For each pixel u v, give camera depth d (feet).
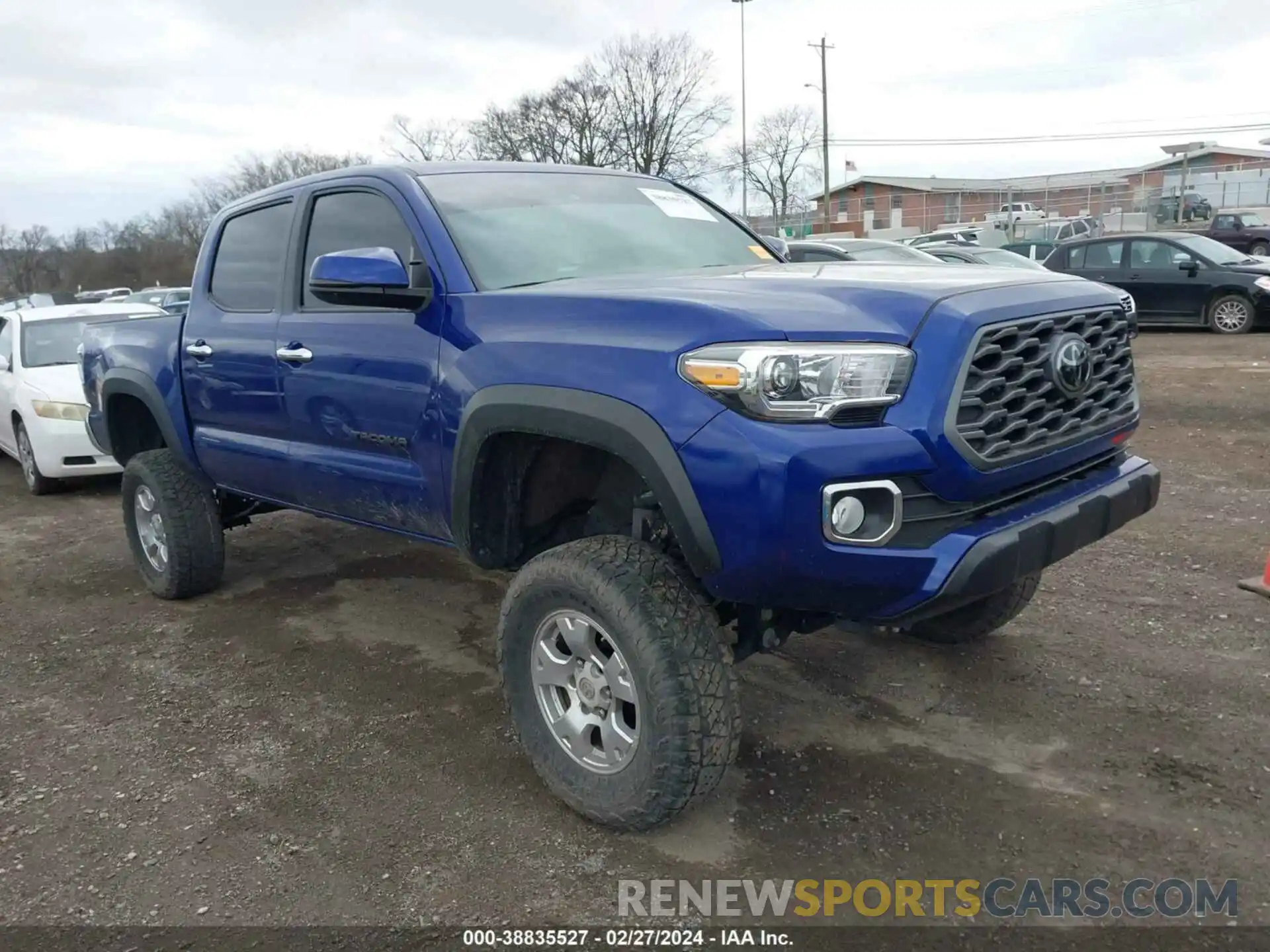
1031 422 9.23
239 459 14.92
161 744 12.25
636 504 10.18
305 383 12.93
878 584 8.39
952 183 223.30
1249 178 137.90
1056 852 9.44
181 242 220.02
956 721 12.06
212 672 14.43
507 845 9.87
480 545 11.02
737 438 8.22
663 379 8.70
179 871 9.62
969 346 8.53
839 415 8.27
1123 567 16.96
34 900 9.23
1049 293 9.61
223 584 18.38
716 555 8.51
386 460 12.06
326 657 14.83
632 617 9.16
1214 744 11.20
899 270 10.55
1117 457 10.88
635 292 9.53
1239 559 17.03
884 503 8.34
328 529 21.79
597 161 163.43
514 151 164.45
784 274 10.34
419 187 12.04
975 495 8.72
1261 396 31.14
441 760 11.61
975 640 14.15
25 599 18.15
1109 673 13.07
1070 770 10.85
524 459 10.69
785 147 191.11
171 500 16.65
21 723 12.95
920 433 8.36
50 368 27.40
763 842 9.78
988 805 10.25
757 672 13.58
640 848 9.75
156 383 16.30
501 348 10.09
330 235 13.12
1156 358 40.68
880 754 11.35
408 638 15.51
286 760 11.75
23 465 28.14
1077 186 152.25
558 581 9.71
